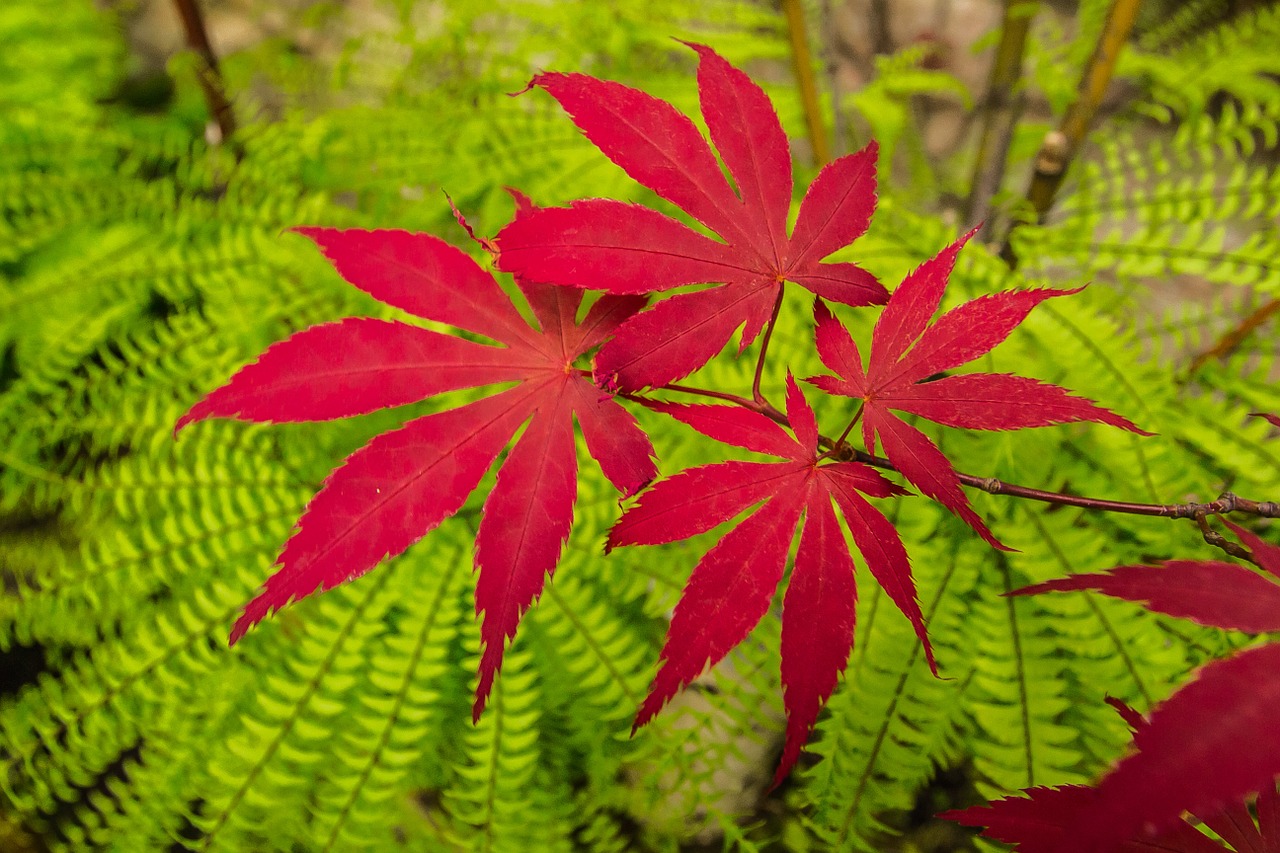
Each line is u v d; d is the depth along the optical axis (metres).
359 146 0.42
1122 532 0.30
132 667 0.31
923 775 0.29
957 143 0.69
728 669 0.37
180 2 0.41
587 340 0.20
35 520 0.40
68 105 0.45
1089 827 0.15
